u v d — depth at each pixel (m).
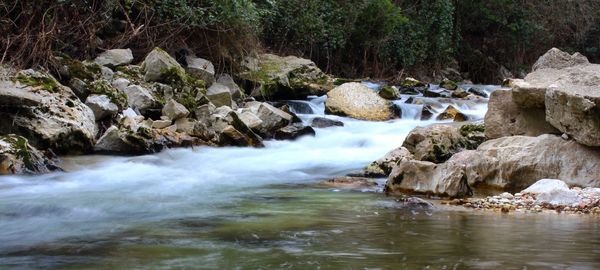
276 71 14.10
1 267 3.46
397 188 6.51
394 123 11.85
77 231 4.45
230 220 4.85
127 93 10.03
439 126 8.52
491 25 25.66
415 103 13.43
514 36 25.41
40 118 8.02
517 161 6.47
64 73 9.64
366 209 5.43
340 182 7.34
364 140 10.31
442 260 3.51
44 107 8.19
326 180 7.59
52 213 5.16
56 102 8.45
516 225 4.66
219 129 9.90
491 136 7.73
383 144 10.11
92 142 8.48
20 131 7.82
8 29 10.20
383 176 7.75
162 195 6.22
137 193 6.30
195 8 12.49
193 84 11.20
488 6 24.64
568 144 6.53
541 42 26.44
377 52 19.91
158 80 10.77
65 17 11.08
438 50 22.28
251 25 13.72
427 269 3.30
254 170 8.30
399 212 5.27
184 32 13.11
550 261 3.48
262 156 9.20
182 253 3.72
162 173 7.72
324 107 13.05
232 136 9.62
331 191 6.65
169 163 8.38
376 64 20.06
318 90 14.27
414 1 21.78
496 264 3.41
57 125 8.06
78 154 8.34
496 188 6.45
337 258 3.56
